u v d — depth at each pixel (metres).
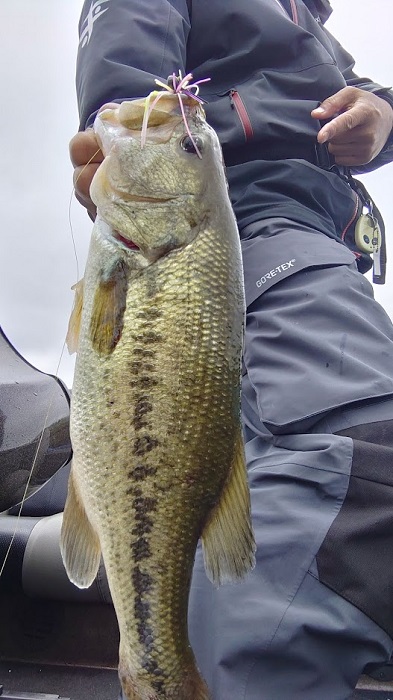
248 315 0.65
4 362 0.76
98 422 0.42
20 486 0.72
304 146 0.76
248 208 0.74
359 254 0.81
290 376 0.58
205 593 0.48
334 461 0.51
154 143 0.47
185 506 0.42
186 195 0.46
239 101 0.75
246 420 0.62
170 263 0.44
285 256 0.67
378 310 0.65
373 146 0.79
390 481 0.50
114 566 0.41
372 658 0.47
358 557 0.48
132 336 0.43
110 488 0.42
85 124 0.66
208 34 0.78
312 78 0.78
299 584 0.47
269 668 0.45
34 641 0.77
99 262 0.45
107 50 0.66
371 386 0.55
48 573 0.75
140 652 0.41
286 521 0.49
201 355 0.43
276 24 0.77
